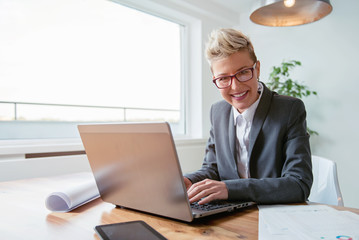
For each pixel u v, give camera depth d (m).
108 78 2.26
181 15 2.65
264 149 1.04
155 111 2.62
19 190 1.03
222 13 2.90
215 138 1.23
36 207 0.80
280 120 1.01
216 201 0.75
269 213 0.69
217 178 1.21
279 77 2.60
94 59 2.16
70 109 2.04
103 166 0.73
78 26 2.07
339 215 0.65
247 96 1.01
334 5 2.47
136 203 0.71
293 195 0.79
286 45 2.78
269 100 1.07
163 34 2.70
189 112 2.89
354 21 2.37
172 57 2.78
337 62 2.46
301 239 0.50
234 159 1.13
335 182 1.04
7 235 0.58
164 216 0.68
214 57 0.98
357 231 0.54
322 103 2.54
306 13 1.55
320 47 2.56
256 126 1.05
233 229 0.58
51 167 1.72
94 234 0.58
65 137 2.02
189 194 0.75
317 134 2.47
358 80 2.35
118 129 0.63
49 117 1.93
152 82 2.60
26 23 1.81
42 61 1.89
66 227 0.63
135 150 0.62
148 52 2.56
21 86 1.80
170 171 0.57
